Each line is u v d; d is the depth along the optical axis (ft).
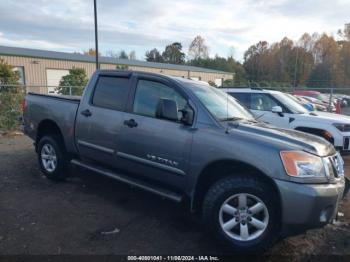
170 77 13.82
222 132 11.62
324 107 56.29
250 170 11.18
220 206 11.14
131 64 121.80
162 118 13.05
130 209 14.39
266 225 10.64
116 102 14.90
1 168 20.07
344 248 11.60
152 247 11.30
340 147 22.88
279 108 24.90
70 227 12.45
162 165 12.87
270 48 275.39
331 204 10.43
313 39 258.57
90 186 17.19
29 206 14.29
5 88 38.45
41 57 91.56
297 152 10.48
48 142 17.76
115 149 14.52
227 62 276.41
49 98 18.25
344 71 221.66
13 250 10.62
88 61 104.32
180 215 13.94
